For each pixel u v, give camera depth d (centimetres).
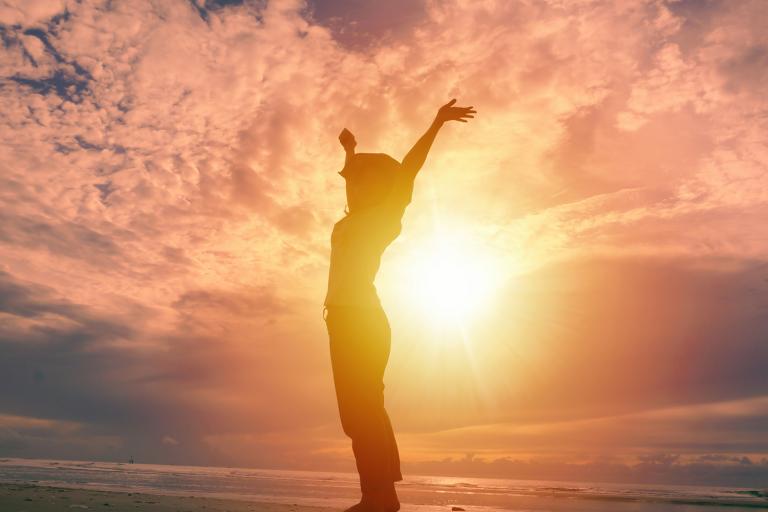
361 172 334
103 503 678
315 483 3422
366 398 304
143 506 655
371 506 298
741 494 4306
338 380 309
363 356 306
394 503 308
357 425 304
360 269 314
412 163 337
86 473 3862
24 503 631
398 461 323
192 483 2798
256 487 2580
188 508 649
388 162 338
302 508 736
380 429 305
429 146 343
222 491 2014
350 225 321
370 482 301
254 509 682
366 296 311
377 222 321
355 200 333
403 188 332
